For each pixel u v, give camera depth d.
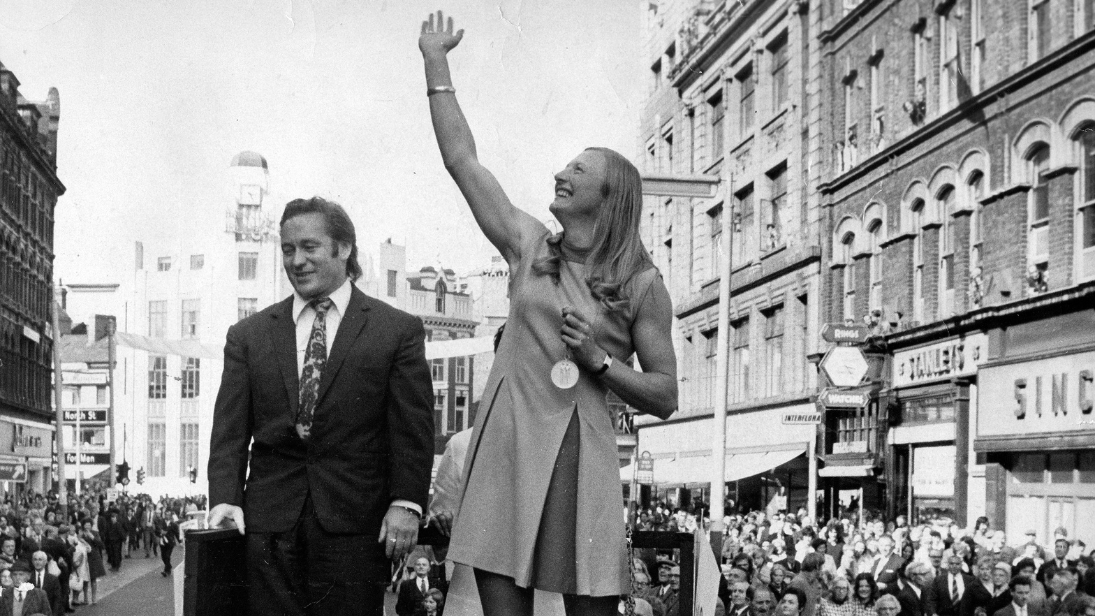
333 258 3.15
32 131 46.69
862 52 25.33
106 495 41.31
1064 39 18.08
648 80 40.16
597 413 2.59
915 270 22.77
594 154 2.67
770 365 29.91
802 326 27.91
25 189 45.06
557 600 3.20
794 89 28.61
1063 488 17.88
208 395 67.44
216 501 3.03
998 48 19.97
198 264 63.84
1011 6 19.52
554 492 2.53
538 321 2.62
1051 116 18.34
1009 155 19.52
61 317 69.50
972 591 11.81
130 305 66.94
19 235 44.25
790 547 16.67
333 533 3.02
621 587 2.55
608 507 2.55
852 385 23.19
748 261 30.91
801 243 27.84
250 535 3.02
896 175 23.45
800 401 27.09
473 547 2.55
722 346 16.22
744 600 10.48
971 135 20.70
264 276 63.38
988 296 19.77
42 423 49.16
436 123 2.83
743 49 31.78
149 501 48.09
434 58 2.87
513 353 2.65
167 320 65.44
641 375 2.60
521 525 2.50
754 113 31.22
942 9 22.02
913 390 22.28
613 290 2.61
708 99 34.72
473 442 2.64
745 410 30.31
